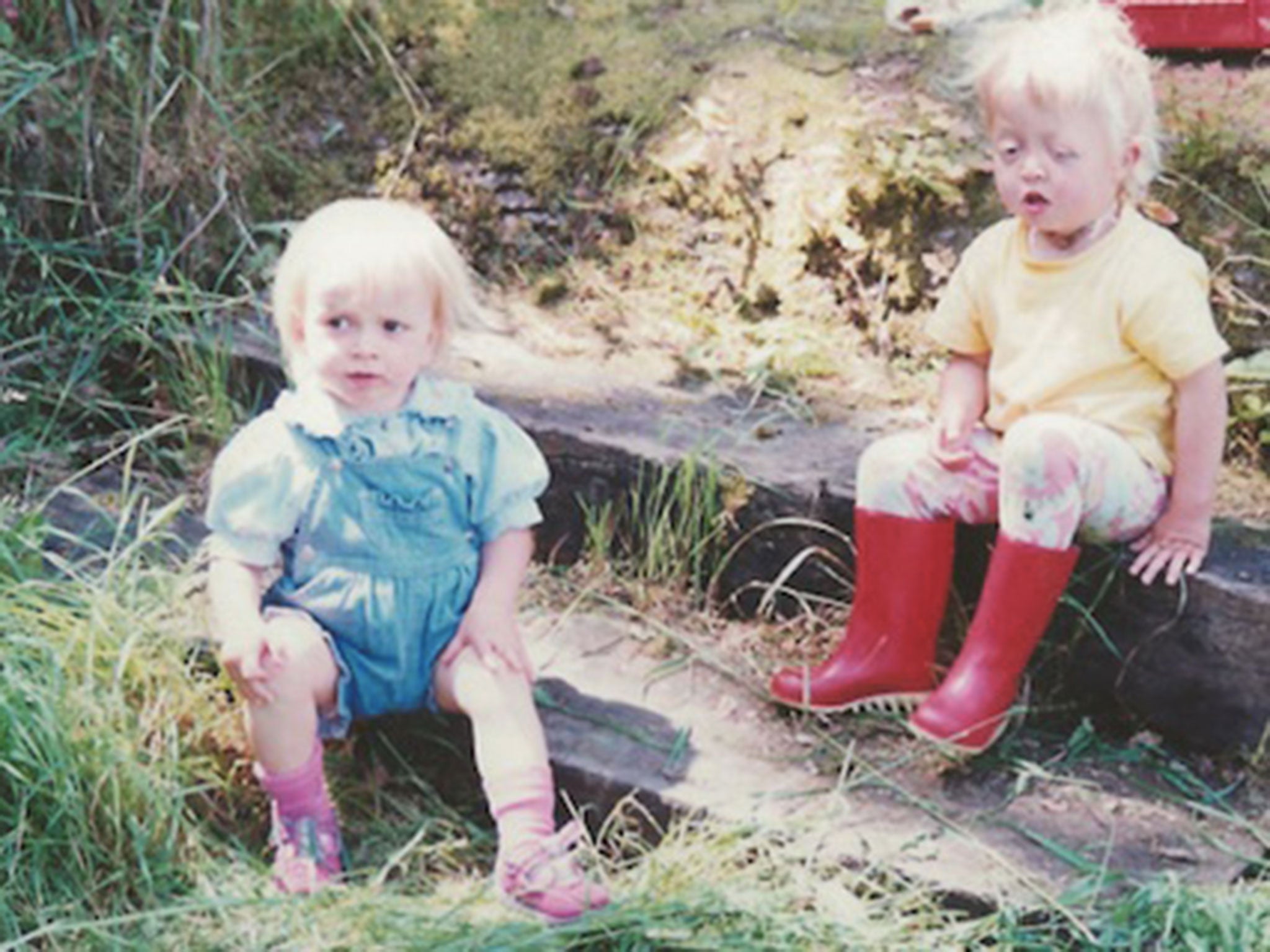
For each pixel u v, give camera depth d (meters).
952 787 3.35
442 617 3.32
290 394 3.34
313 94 4.82
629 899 3.11
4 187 4.38
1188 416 3.32
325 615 3.30
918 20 4.55
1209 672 3.41
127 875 3.18
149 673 3.44
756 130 4.46
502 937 3.04
